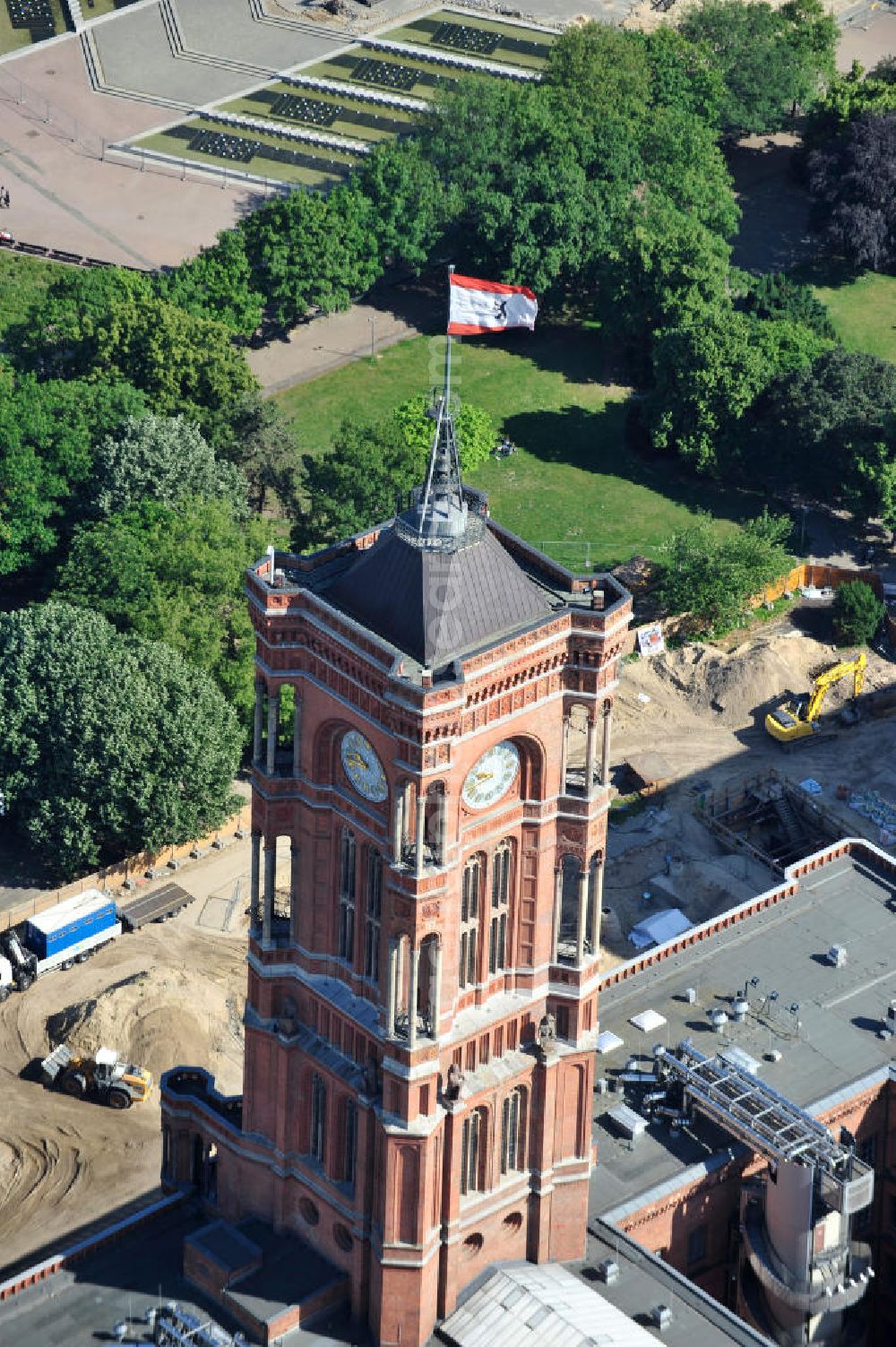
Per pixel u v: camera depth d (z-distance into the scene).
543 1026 199.38
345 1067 198.00
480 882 191.38
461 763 182.12
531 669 182.50
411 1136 193.00
